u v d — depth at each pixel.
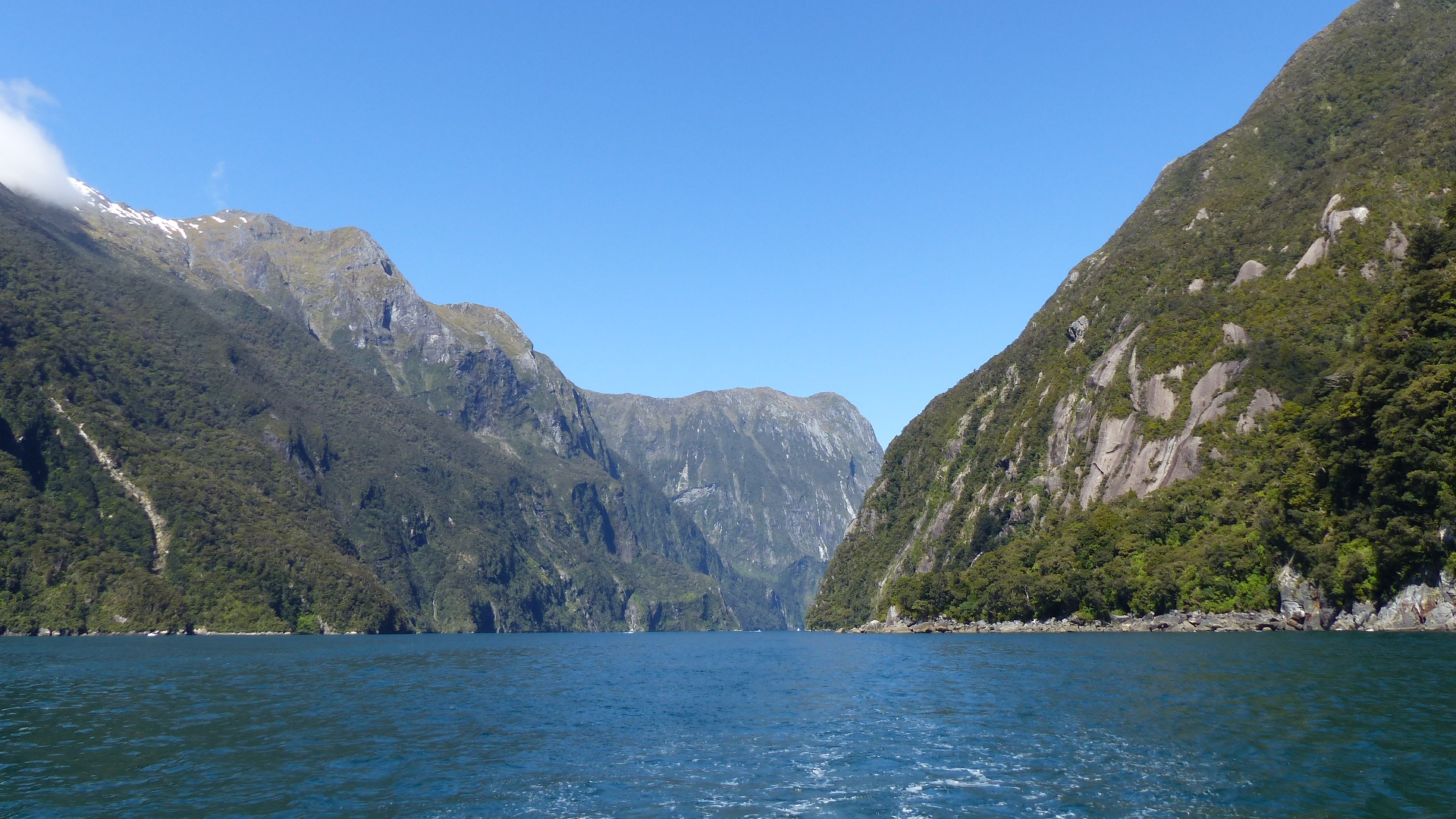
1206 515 163.00
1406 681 64.75
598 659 146.25
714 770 46.47
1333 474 125.50
